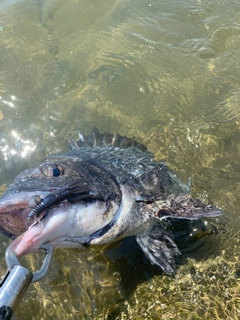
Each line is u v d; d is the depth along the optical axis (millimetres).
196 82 458
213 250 290
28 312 268
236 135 395
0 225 223
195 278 270
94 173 264
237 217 318
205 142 390
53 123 413
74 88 448
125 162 305
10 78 453
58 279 284
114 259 291
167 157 379
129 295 268
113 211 261
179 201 297
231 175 356
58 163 256
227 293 258
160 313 251
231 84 455
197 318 244
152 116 422
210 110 425
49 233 220
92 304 267
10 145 394
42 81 452
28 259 298
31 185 228
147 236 288
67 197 228
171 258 277
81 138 372
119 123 417
